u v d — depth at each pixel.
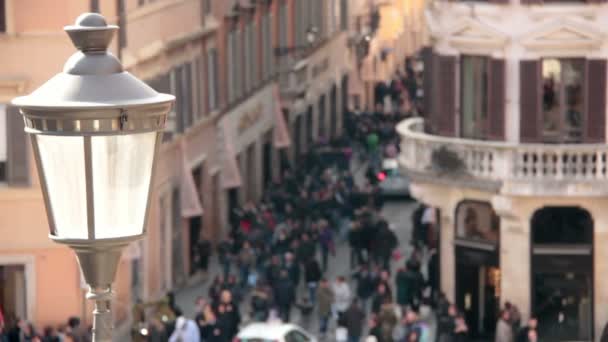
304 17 198.62
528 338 114.38
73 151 23.69
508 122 121.38
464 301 125.12
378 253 138.50
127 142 23.84
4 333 104.12
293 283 125.50
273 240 144.62
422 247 147.00
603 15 119.06
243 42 163.88
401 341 109.25
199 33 141.62
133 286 122.94
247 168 168.50
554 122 120.69
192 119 141.12
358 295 125.62
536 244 121.69
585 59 119.62
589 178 119.00
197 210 136.75
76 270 111.69
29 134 23.91
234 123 158.38
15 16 108.38
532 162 119.50
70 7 109.38
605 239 120.62
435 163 123.50
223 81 154.75
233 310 111.31
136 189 24.05
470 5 121.94
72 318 109.12
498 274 123.50
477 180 121.06
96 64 24.19
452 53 123.56
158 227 129.12
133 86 24.22
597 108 119.88
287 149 184.88
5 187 109.94
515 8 119.81
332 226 156.00
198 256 139.88
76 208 23.88
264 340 98.00
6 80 107.81
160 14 130.12
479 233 124.19
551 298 122.06
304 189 164.12
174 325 107.06
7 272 111.81
